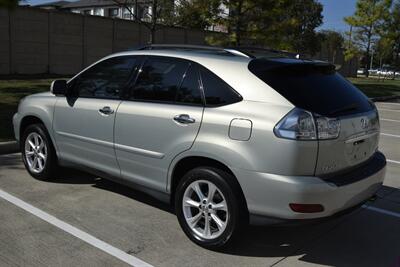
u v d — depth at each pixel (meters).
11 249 4.18
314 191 3.76
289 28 19.27
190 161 4.45
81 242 4.39
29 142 6.26
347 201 4.04
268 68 4.16
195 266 4.03
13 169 6.68
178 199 4.49
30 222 4.80
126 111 4.90
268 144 3.83
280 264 4.16
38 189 5.85
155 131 4.61
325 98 4.15
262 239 4.68
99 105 5.21
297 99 3.96
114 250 4.26
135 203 5.50
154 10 16.03
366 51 43.62
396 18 41.25
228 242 4.18
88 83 5.52
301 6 38.38
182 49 4.96
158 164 4.63
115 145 5.03
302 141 3.76
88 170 5.54
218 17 18.39
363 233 4.97
